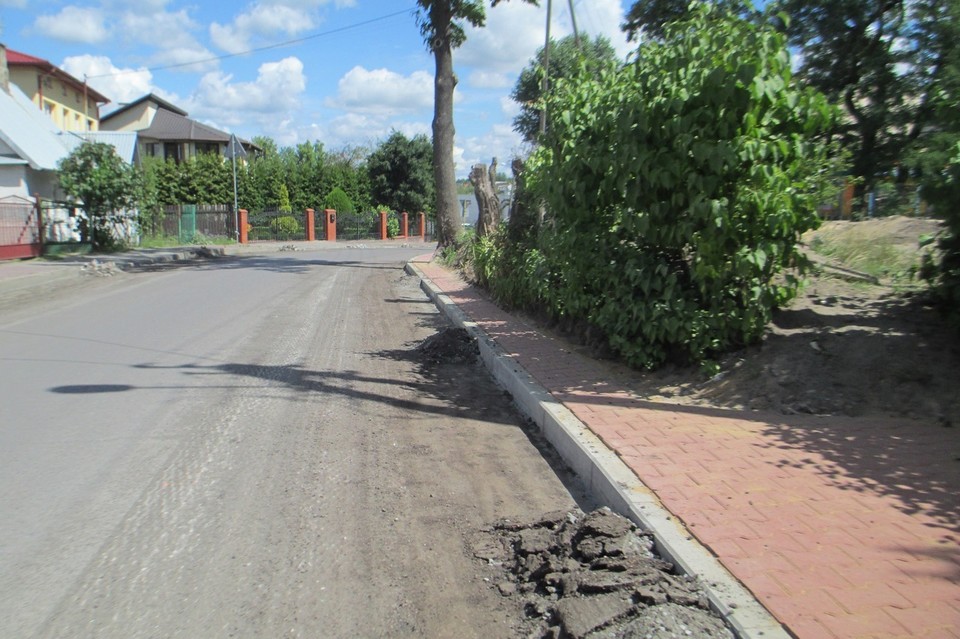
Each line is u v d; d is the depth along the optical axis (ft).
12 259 63.57
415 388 24.39
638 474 14.76
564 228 26.48
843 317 21.13
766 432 17.07
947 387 17.69
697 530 12.32
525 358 25.85
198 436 18.61
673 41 20.95
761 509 13.10
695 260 20.18
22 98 100.83
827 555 11.45
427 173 184.75
